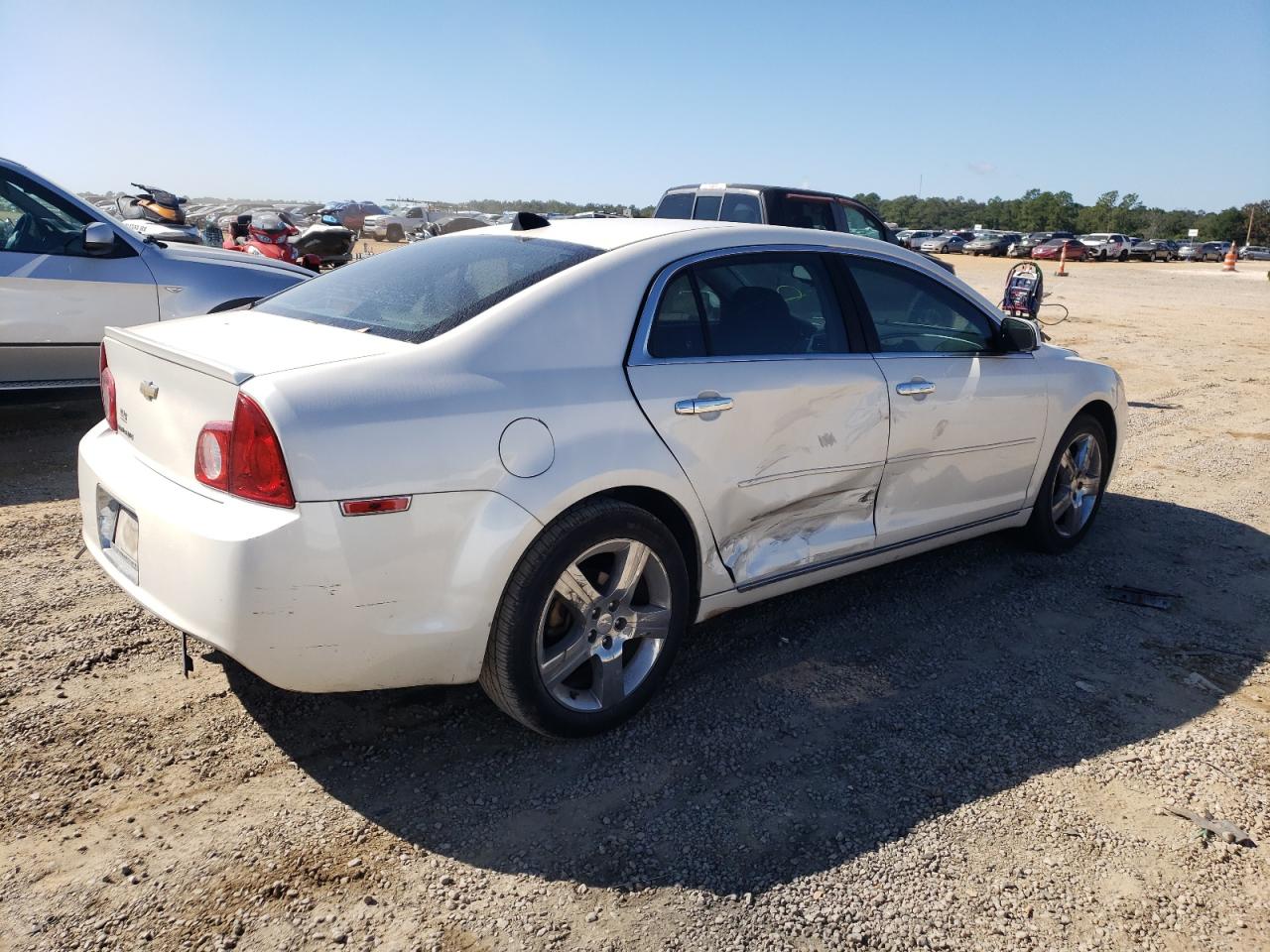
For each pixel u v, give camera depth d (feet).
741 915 7.51
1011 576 14.85
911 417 12.28
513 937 7.19
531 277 9.71
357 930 7.18
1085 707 10.97
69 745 9.19
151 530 8.32
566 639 9.41
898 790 9.22
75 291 19.19
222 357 8.40
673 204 37.76
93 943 6.89
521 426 8.70
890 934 7.39
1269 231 375.04
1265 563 16.01
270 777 8.95
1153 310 63.46
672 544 9.86
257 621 7.76
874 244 12.75
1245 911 7.82
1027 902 7.80
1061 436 14.94
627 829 8.48
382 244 112.27
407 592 8.25
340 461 7.82
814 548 11.69
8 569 13.05
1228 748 10.23
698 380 10.08
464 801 8.76
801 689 11.09
